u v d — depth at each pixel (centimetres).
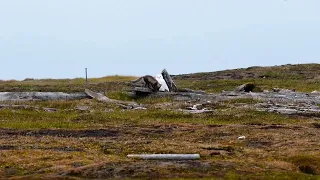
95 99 19150
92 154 11188
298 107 17700
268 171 9788
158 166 9931
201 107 18000
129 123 15212
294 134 13238
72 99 19525
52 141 12469
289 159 10769
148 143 12206
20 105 17638
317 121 15462
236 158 10906
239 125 14588
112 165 9956
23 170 9975
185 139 12950
